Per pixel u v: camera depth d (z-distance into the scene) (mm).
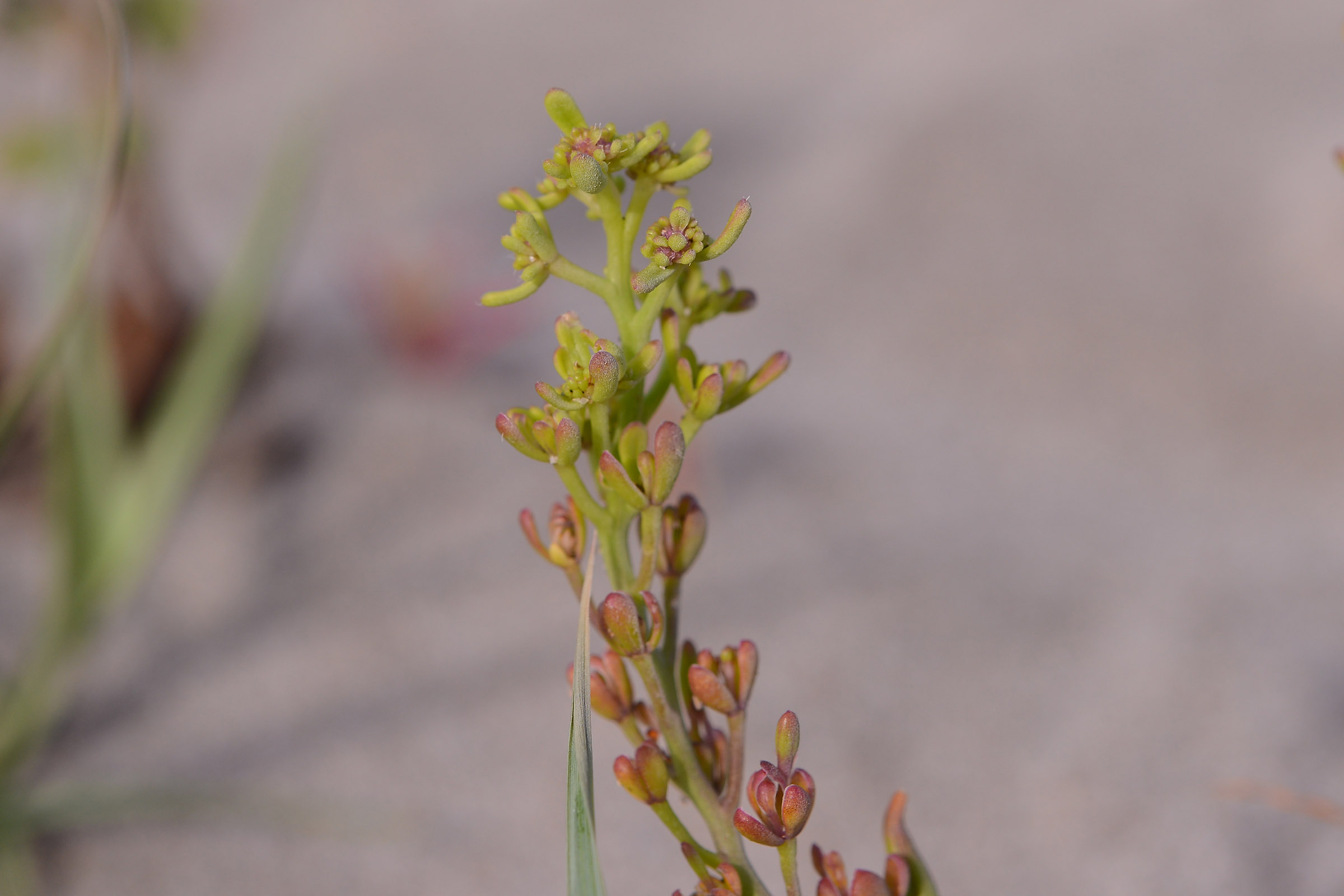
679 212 357
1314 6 2379
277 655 1189
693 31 3186
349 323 1782
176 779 1029
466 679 1148
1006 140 2232
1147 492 1405
